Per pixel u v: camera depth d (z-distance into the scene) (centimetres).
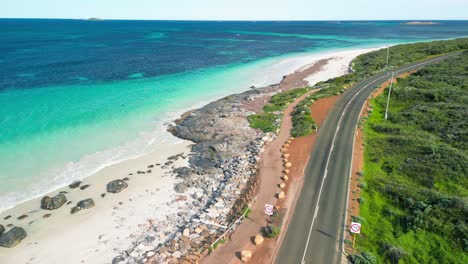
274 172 3834
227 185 3719
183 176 4069
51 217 3319
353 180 3562
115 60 11275
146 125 5691
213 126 5384
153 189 3809
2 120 5547
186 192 3753
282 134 5009
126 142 5016
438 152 3862
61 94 7169
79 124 5578
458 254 2448
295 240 2717
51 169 4159
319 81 8694
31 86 7650
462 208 2778
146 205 3509
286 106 6325
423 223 2761
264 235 2800
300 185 3516
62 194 3588
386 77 7981
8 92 7088
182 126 5575
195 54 13212
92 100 6875
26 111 6028
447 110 5297
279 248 2641
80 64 10312
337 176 3656
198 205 3484
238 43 17725
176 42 17638
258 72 10056
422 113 5366
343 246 2642
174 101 7025
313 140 4647
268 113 5969
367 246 2634
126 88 7894
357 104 6100
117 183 3825
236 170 4050
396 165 3759
